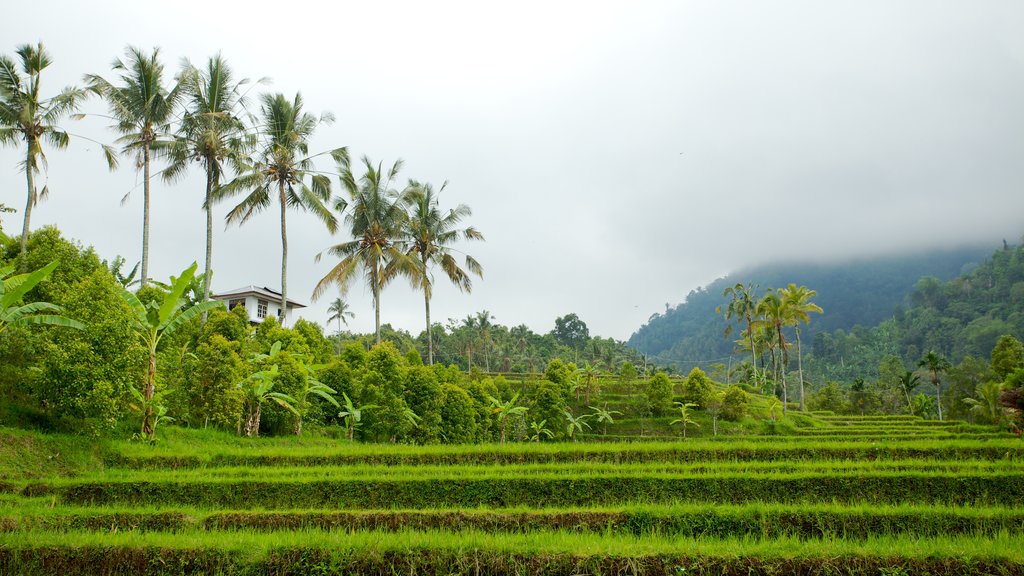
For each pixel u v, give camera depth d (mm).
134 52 31609
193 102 33375
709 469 18469
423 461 20312
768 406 54688
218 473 17125
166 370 24812
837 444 22188
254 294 48219
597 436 46125
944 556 10445
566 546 10922
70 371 17859
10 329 18484
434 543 10852
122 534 11523
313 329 36219
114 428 19969
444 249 45906
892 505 15055
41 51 27781
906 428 42219
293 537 11250
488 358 88688
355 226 41188
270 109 36656
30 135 27000
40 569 10555
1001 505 15953
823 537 12320
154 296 26453
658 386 51344
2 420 17359
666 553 10625
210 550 10656
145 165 32281
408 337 84438
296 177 36062
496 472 17766
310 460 19469
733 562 10484
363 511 13664
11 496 13852
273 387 26672
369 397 31094
